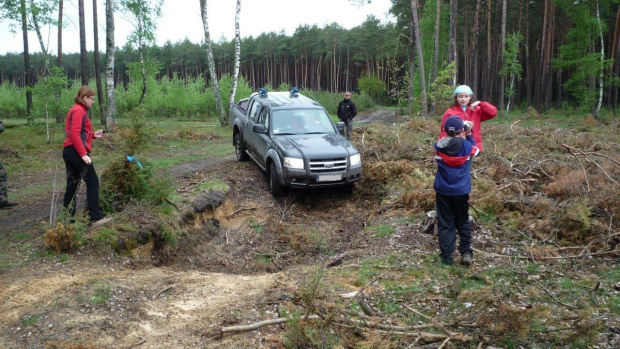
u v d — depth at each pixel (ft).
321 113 35.65
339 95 159.94
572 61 111.04
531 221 22.50
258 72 341.62
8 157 44.39
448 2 141.38
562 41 151.02
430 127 50.39
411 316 14.02
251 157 37.65
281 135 33.06
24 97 158.92
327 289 15.88
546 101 139.64
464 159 17.19
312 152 30.09
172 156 46.01
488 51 135.23
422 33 115.65
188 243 23.20
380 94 239.71
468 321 13.26
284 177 30.17
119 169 23.24
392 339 12.64
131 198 23.29
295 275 18.35
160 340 12.63
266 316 14.07
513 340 12.46
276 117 34.14
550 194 25.55
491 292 14.26
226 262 23.18
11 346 12.01
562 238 20.90
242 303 15.05
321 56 304.30
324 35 293.43
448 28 122.52
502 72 118.93
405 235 22.12
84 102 19.93
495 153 34.12
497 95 185.98
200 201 26.53
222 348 12.14
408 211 26.03
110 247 19.57
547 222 21.65
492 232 21.91
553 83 197.26
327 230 27.12
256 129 33.30
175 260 21.68
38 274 16.53
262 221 28.43
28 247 18.98
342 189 33.19
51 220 19.12
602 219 21.36
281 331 13.05
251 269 22.31
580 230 20.58
